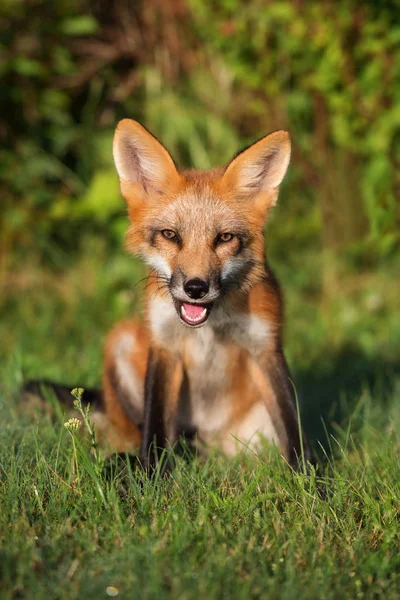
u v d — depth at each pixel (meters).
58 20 16.86
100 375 12.15
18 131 17.14
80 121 17.84
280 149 8.85
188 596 5.64
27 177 16.53
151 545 6.31
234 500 7.27
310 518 6.99
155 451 8.42
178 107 17.23
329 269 16.47
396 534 6.85
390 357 14.27
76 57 17.39
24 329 14.87
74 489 7.26
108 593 5.71
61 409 10.32
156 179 9.02
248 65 16.14
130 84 17.30
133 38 17.27
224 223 8.69
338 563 6.42
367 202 15.36
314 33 15.34
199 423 9.74
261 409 9.48
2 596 5.61
